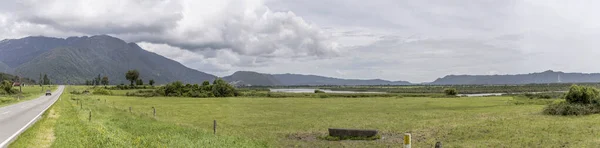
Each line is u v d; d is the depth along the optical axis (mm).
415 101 81750
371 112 53188
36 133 23141
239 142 24125
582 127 29203
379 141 27125
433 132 30703
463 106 63500
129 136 23641
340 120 42375
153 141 21797
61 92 142375
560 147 22406
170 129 29547
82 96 104688
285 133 31844
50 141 20359
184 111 56500
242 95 121188
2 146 18844
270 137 29438
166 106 67688
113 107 56469
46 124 28422
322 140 28125
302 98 100062
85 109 48188
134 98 100438
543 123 32594
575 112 40312
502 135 27250
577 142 23422
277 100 89625
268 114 51125
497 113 46625
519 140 25078
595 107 41062
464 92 180000
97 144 19047
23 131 24859
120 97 105000
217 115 49625
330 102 79625
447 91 124125
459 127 32344
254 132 32438
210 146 21359
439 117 43594
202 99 96062
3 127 27312
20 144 19094
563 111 41125
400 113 50594
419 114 48344
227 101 85375
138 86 176125
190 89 120125
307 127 36094
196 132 27844
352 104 72188
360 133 28469
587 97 41969
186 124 37000
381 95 114000
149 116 43250
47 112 41625
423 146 24953
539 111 47094
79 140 20062
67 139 20391
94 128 24812
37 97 101562
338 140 27953
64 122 29406
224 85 120438
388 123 38281
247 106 67688
